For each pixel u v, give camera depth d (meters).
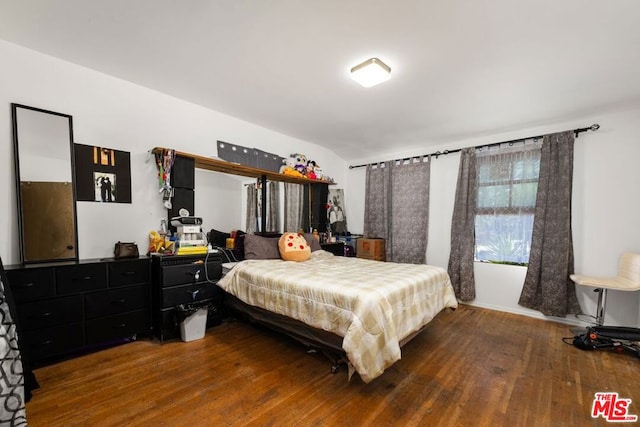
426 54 2.01
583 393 1.77
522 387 1.83
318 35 1.84
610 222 2.91
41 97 2.17
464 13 1.59
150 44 2.01
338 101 2.88
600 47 1.87
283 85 2.57
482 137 3.78
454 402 1.66
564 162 3.08
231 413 1.53
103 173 2.46
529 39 1.81
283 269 2.54
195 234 2.70
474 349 2.38
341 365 2.05
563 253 3.03
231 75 2.42
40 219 2.15
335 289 1.91
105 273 2.21
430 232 4.22
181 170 2.85
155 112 2.76
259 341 2.47
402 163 4.47
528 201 3.36
